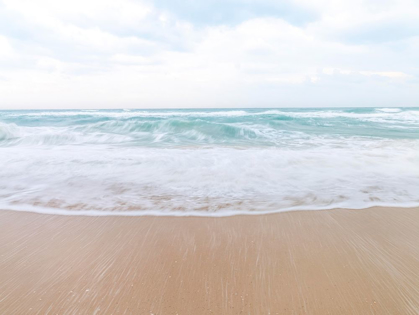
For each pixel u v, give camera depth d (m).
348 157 6.04
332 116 25.48
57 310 1.60
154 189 3.85
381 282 1.87
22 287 1.81
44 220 2.86
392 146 7.84
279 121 18.61
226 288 1.82
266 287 1.83
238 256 2.21
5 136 10.30
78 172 4.71
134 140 9.95
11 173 4.62
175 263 2.10
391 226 2.73
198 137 10.74
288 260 2.15
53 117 24.75
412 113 29.86
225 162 5.51
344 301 1.70
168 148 7.67
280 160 5.71
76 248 2.32
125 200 3.43
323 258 2.18
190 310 1.62
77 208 3.18
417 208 3.18
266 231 2.64
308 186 3.97
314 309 1.63
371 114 28.78
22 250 2.28
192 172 4.74
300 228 2.70
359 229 2.67
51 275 1.94
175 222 2.83
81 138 10.14
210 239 2.48
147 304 1.66
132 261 2.13
